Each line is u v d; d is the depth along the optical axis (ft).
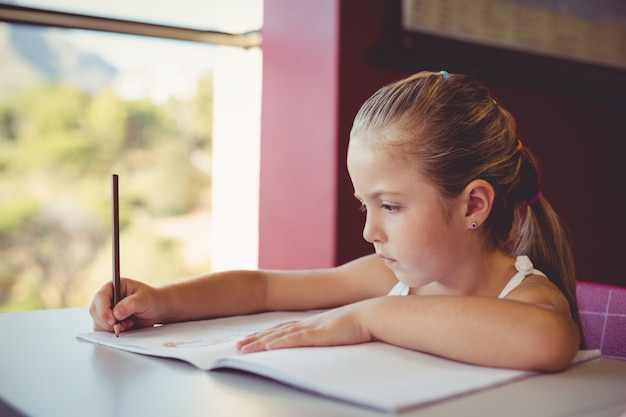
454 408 1.85
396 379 2.04
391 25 7.00
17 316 3.17
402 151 2.63
